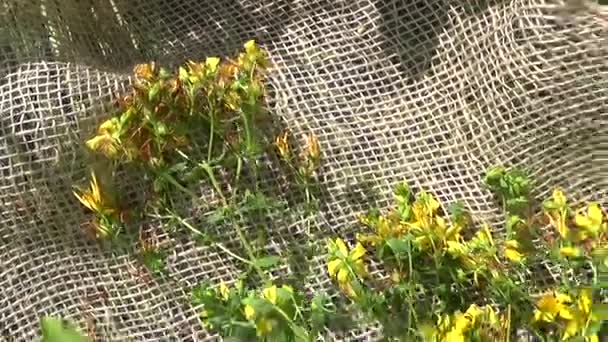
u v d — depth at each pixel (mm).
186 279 676
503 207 681
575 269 651
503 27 665
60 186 661
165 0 727
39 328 659
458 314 626
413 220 651
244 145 668
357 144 694
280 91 700
